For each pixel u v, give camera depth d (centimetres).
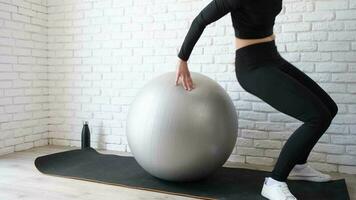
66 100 362
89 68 349
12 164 279
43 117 365
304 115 188
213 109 212
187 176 219
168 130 206
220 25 296
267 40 203
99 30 343
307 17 270
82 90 354
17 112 332
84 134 334
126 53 333
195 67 308
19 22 331
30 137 348
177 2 309
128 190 219
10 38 322
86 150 329
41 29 358
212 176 249
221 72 299
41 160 289
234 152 297
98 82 346
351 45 259
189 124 205
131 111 228
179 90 213
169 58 316
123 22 332
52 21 363
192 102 209
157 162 214
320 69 269
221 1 191
